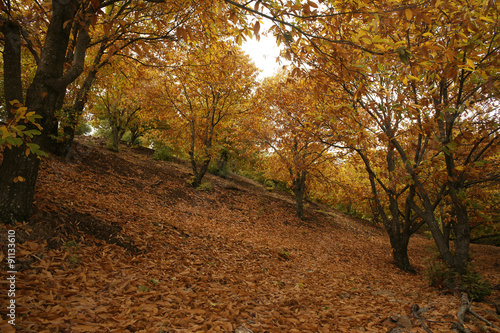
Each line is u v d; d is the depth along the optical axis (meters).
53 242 3.71
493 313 3.68
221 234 8.05
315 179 15.77
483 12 3.30
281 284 5.21
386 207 18.17
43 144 3.93
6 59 3.75
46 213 4.16
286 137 11.40
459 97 5.31
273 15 2.56
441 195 6.63
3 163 3.72
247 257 6.72
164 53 7.34
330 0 2.99
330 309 3.90
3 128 1.84
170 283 3.90
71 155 10.16
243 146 16.05
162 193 11.51
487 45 4.30
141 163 15.09
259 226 11.98
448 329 3.06
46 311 2.37
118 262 4.02
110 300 2.94
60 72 4.07
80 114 9.65
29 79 8.48
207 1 3.10
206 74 8.16
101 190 8.39
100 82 10.88
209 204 12.82
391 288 6.05
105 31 2.36
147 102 13.09
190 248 5.85
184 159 23.89
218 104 14.05
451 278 5.63
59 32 3.97
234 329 2.82
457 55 3.12
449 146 4.96
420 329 3.05
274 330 2.94
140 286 3.47
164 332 2.51
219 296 3.82
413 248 15.19
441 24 3.64
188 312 3.03
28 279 2.80
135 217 6.28
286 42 2.67
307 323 3.20
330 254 10.10
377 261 9.94
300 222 15.00
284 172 16.06
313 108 8.12
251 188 20.39
